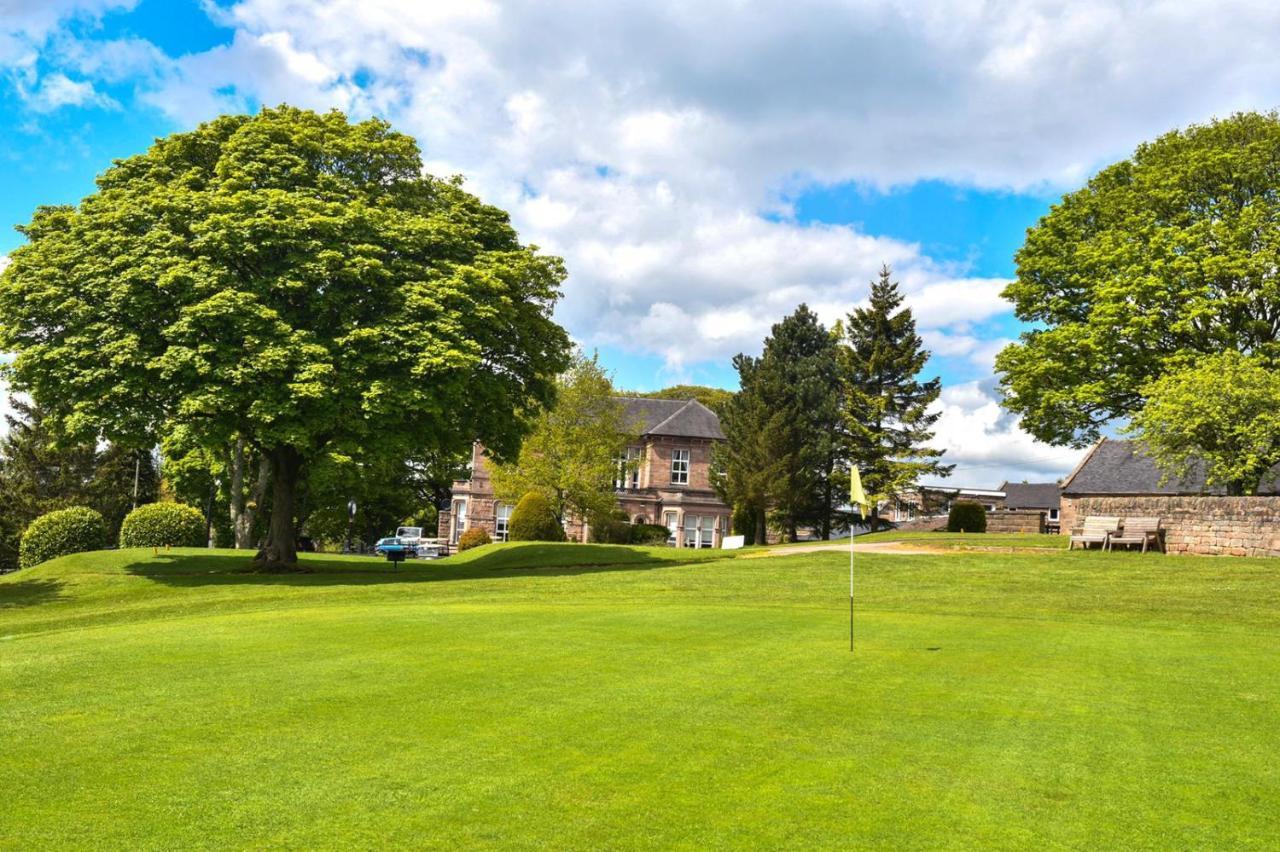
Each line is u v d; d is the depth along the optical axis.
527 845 5.33
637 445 62.28
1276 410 26.69
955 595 20.66
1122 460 52.19
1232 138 37.66
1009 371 40.91
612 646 12.06
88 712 8.33
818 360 56.09
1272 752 7.25
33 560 37.09
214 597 23.91
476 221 32.28
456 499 60.22
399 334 26.55
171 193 27.38
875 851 5.28
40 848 5.27
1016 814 5.88
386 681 9.65
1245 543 26.58
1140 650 12.23
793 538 55.47
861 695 9.15
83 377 24.95
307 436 25.91
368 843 5.35
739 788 6.32
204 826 5.60
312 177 29.36
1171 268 34.47
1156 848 5.36
